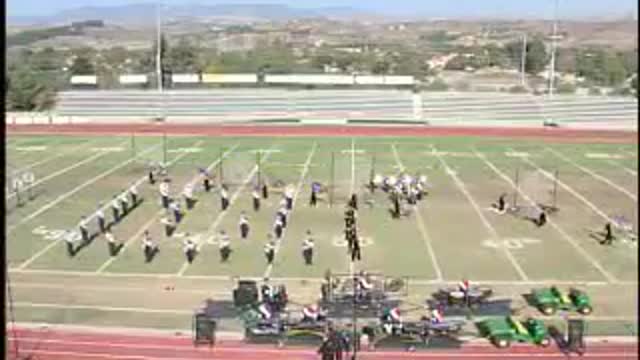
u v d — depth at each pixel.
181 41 142.75
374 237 29.45
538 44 115.25
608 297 22.53
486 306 21.41
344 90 76.50
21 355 18.02
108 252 27.03
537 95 72.69
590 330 19.83
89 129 60.06
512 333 18.81
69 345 18.73
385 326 18.75
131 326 20.03
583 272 25.11
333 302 21.11
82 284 23.56
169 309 21.36
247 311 20.52
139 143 52.88
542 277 24.50
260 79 79.19
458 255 27.00
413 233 30.14
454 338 18.86
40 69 90.88
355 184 39.44
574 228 31.11
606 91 78.56
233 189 38.03
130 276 24.39
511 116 69.94
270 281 23.83
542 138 57.66
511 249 27.92
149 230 30.22
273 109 72.00
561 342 18.92
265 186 36.47
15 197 35.94
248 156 47.91
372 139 56.28
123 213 32.94
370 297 21.11
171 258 26.39
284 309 20.80
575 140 56.66
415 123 66.50
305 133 58.88
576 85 85.62
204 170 42.16
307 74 87.56
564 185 40.03
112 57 110.25
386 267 25.42
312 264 25.77
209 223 31.42
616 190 38.88
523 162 46.94
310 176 41.50
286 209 32.34
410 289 23.05
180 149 50.34
